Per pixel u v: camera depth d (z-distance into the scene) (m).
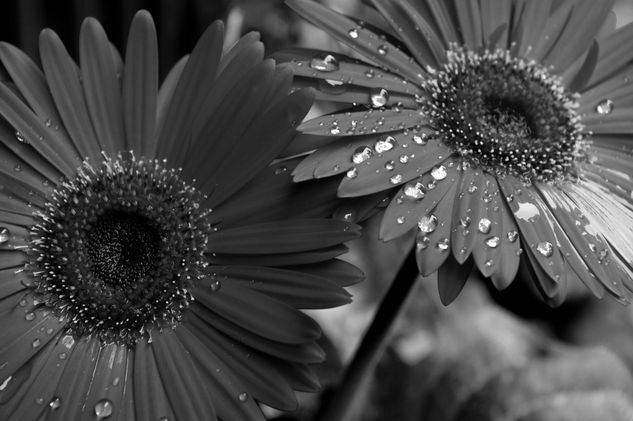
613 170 0.37
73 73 0.36
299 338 0.33
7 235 0.36
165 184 0.36
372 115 0.34
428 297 0.49
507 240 0.34
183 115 0.36
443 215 0.34
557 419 0.42
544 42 0.38
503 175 0.35
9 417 0.34
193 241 0.35
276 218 0.34
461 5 0.37
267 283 0.34
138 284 0.36
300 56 0.35
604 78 0.38
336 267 0.34
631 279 0.34
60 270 0.36
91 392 0.35
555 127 0.37
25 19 0.48
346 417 0.36
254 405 0.34
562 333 0.50
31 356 0.35
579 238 0.34
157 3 0.49
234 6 0.48
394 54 0.36
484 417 0.42
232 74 0.35
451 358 0.44
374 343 0.35
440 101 0.36
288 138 0.34
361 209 0.34
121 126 0.36
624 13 0.57
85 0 0.49
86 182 0.36
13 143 0.36
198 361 0.35
